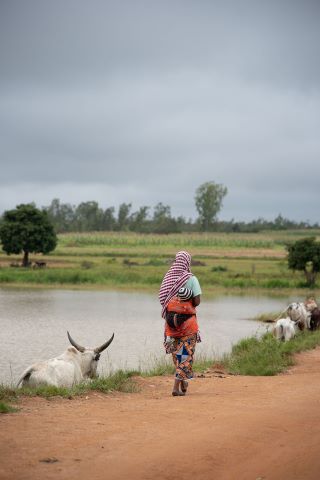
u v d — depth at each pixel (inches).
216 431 404.5
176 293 577.3
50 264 4704.7
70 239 7632.9
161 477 322.0
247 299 3100.4
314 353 1040.2
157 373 786.8
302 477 316.2
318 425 414.9
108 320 2047.2
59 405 510.6
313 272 3878.0
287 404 500.1
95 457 351.3
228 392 604.1
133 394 596.7
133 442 380.2
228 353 1168.2
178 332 580.4
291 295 3378.4
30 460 345.4
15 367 1131.9
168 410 484.1
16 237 4655.5
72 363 674.2
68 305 2536.9
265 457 350.9
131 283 3735.2
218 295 3309.5
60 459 347.9
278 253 6446.9
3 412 465.7
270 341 1103.0
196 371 818.8
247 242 7647.6
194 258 5625.0
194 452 358.3
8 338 1561.3
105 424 429.7
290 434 394.6
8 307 2401.6
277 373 808.9
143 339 1588.3
